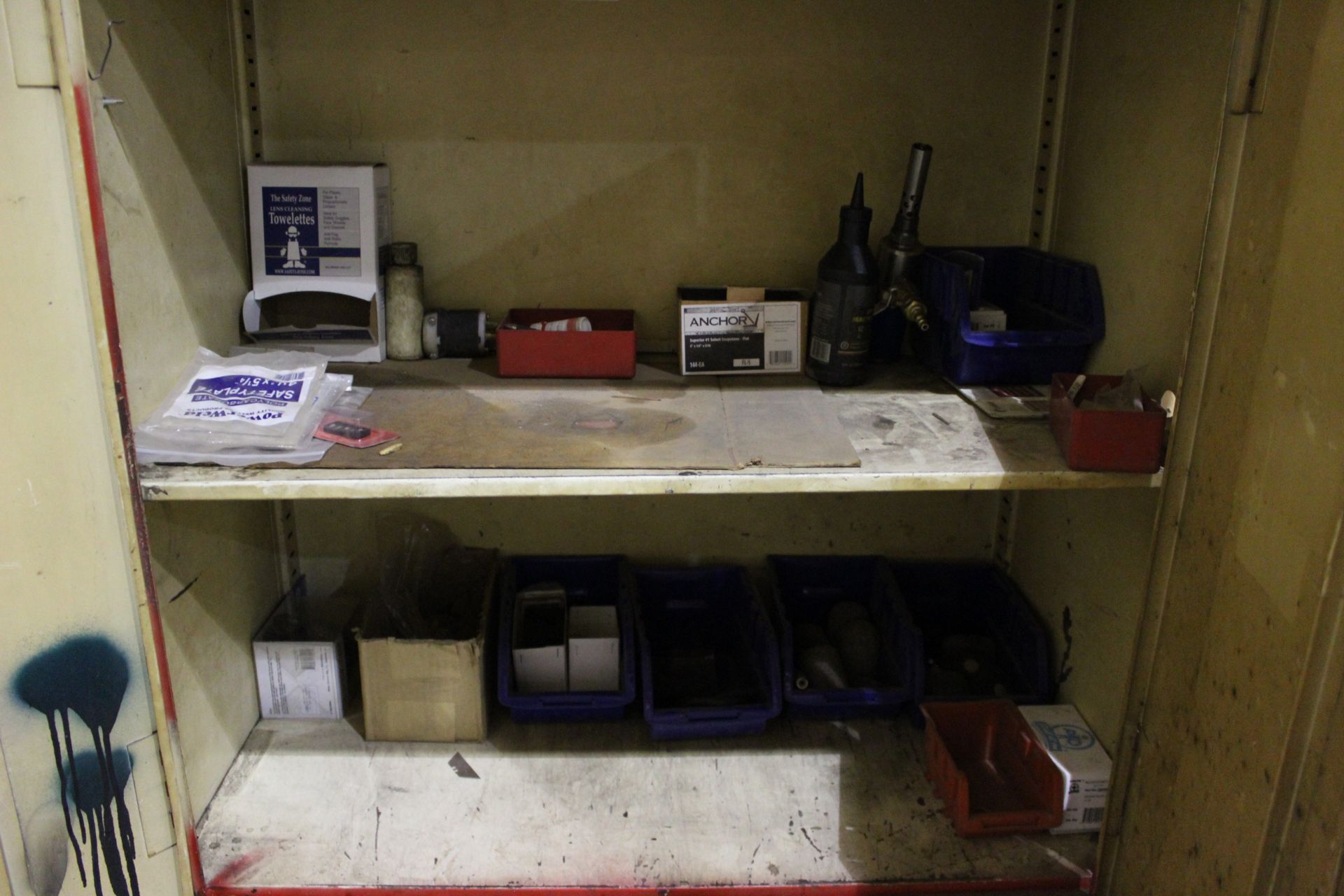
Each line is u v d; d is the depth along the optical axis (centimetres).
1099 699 148
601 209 163
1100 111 145
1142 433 117
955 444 129
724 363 153
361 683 161
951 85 158
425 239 164
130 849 126
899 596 170
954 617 186
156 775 124
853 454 124
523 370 152
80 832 122
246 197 154
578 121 158
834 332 147
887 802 147
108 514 113
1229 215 103
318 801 146
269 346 154
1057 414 129
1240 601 102
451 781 150
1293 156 94
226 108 148
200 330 141
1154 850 120
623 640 163
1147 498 133
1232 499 104
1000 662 176
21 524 110
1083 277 146
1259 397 99
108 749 121
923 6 154
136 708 121
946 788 146
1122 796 127
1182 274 123
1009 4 154
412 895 130
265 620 167
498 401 142
